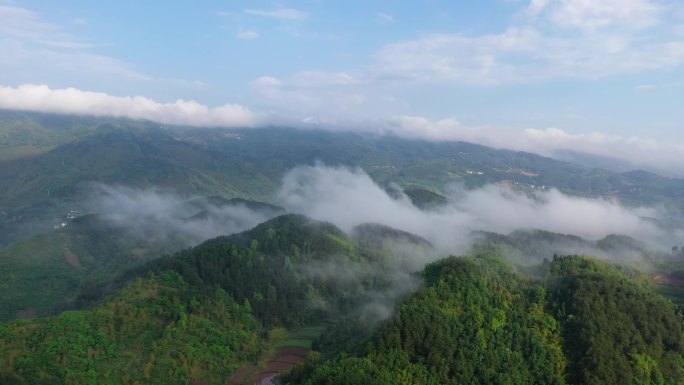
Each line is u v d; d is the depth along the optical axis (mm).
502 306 167000
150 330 194625
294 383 161375
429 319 156250
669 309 169625
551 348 152500
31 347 167750
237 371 198000
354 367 138375
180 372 181125
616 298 167125
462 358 146000
